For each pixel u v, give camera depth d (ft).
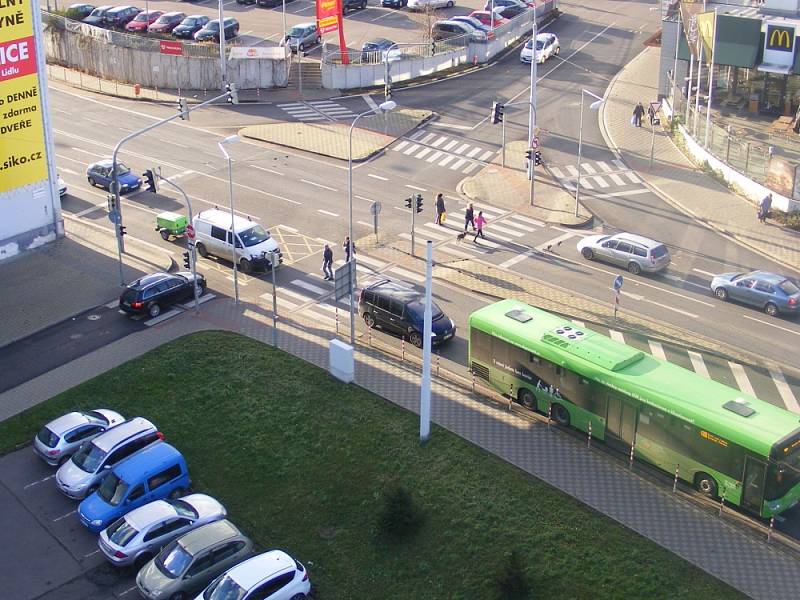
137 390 152.87
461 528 121.08
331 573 116.57
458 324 172.55
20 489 133.28
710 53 244.42
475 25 324.80
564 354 139.85
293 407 146.82
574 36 340.18
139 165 244.83
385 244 205.16
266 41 323.98
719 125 263.70
